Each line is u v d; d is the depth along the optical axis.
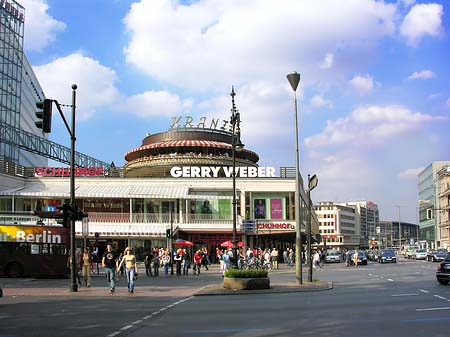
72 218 23.06
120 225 53.03
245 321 13.22
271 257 47.34
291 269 47.03
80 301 19.23
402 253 123.06
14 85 79.06
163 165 64.44
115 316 14.62
